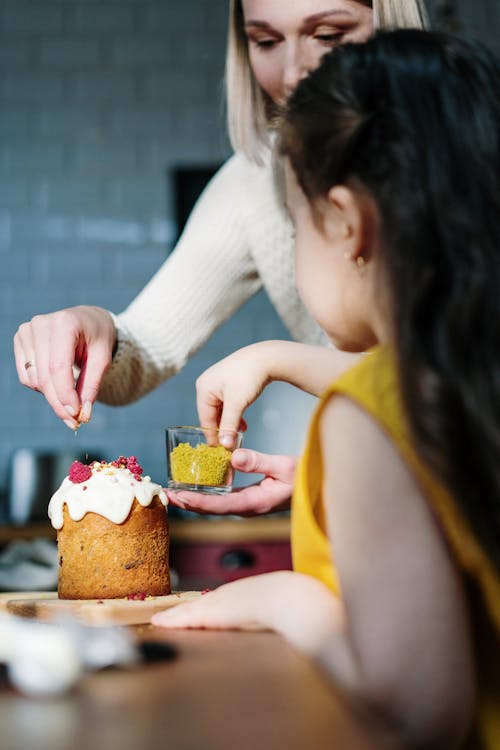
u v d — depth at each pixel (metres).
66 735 0.55
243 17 1.75
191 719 0.58
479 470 0.78
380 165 0.88
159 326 1.88
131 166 4.05
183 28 4.09
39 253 4.00
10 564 2.28
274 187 1.83
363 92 0.92
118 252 4.02
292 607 0.88
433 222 0.84
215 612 0.94
